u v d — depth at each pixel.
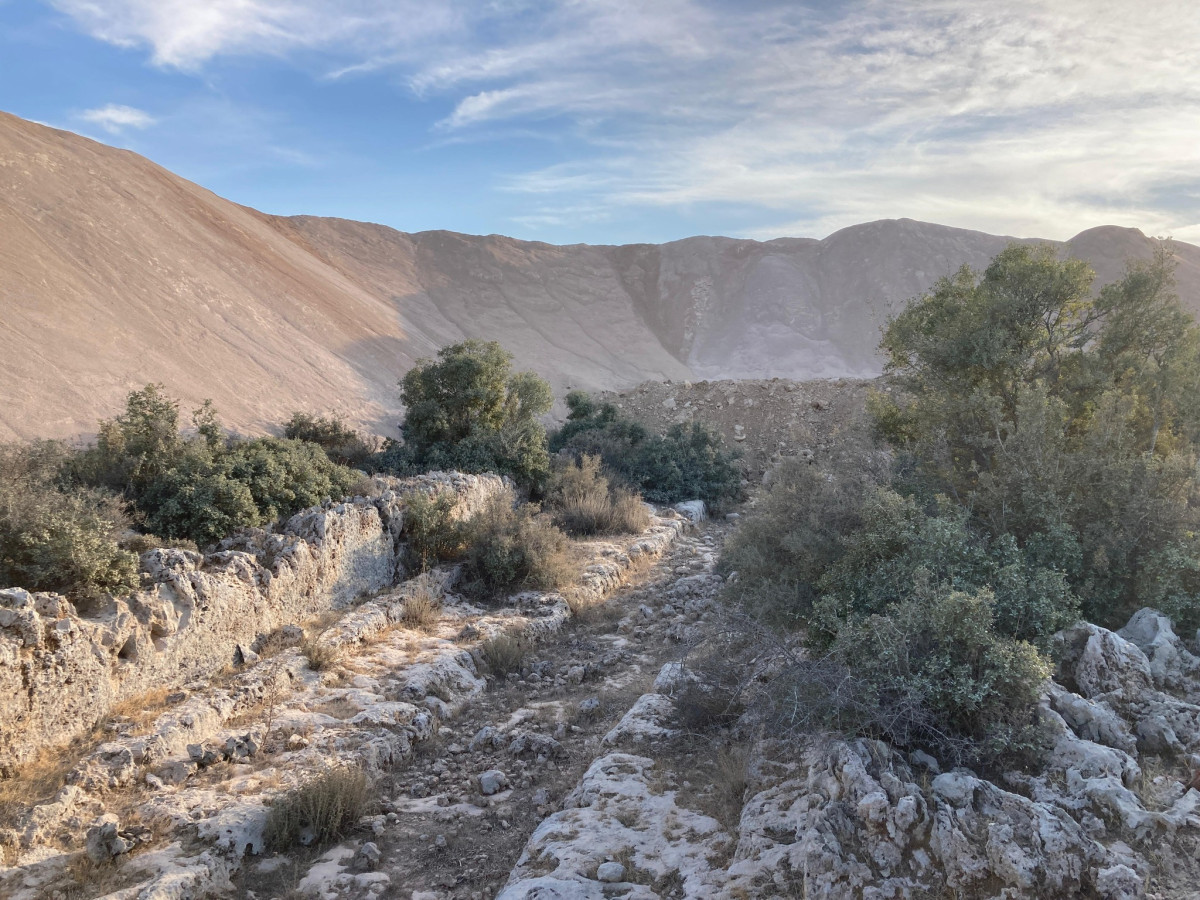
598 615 15.59
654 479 28.56
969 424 13.79
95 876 6.23
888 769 5.66
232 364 38.03
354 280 104.00
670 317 137.12
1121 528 9.75
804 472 12.20
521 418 24.73
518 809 8.05
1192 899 4.69
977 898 4.82
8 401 24.44
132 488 12.84
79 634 8.17
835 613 8.53
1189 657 7.73
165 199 55.00
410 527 16.08
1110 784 5.51
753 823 6.16
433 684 10.99
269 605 11.52
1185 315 14.44
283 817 7.21
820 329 125.88
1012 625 7.71
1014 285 15.15
